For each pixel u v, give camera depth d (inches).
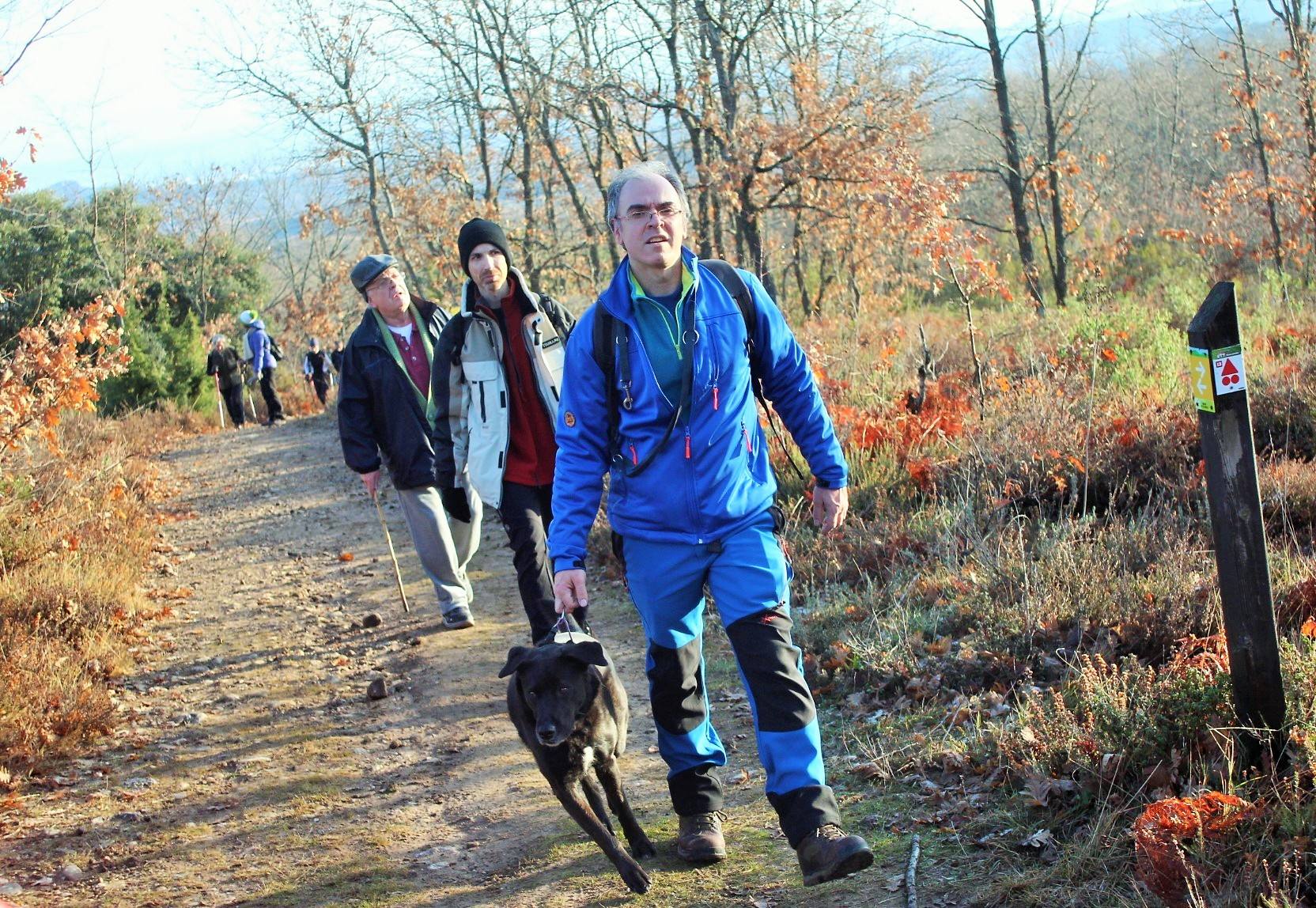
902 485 320.2
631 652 268.5
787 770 139.5
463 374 232.1
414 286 1301.7
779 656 142.7
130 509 455.5
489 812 194.5
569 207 1288.1
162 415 967.0
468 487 257.1
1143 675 173.0
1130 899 134.9
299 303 1766.7
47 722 235.9
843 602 256.8
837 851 132.0
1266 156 718.5
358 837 189.8
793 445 349.1
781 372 152.4
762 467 150.2
